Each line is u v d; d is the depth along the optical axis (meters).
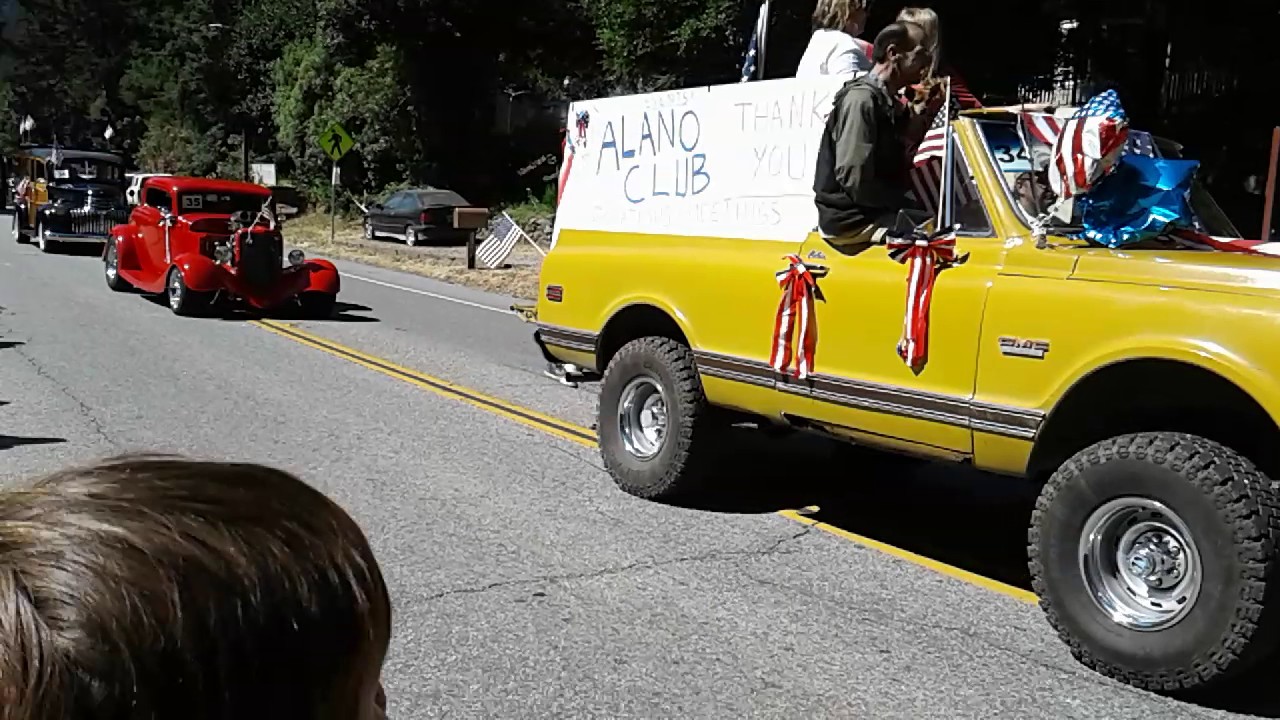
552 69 42.12
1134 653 4.29
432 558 5.65
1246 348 4.04
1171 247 5.00
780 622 4.93
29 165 27.64
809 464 7.76
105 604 0.99
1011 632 4.89
